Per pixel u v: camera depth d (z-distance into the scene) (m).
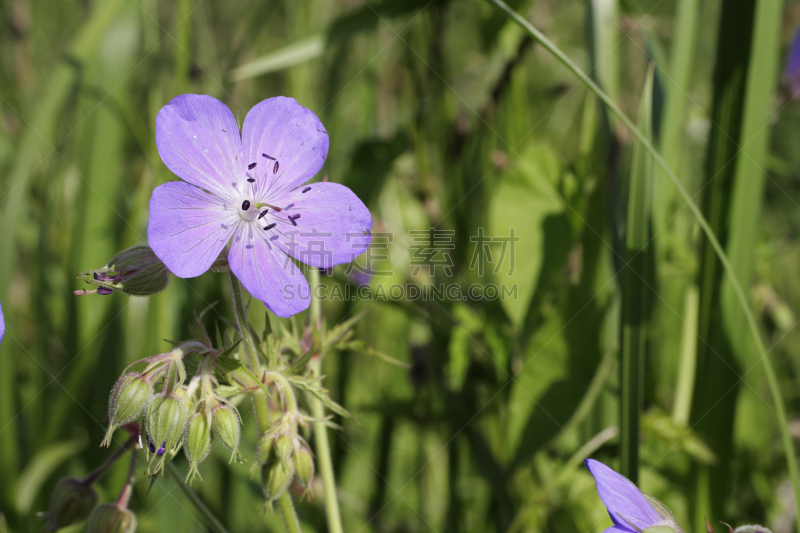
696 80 0.55
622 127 0.38
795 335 0.50
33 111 0.52
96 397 0.40
